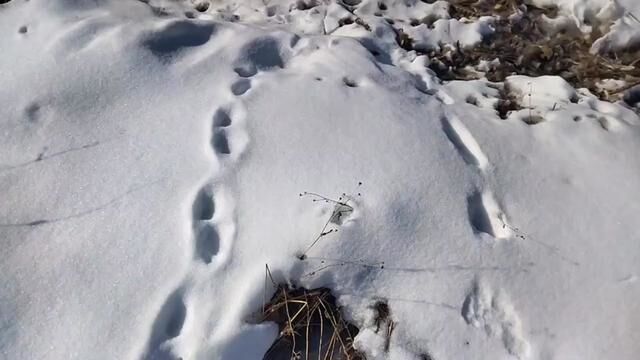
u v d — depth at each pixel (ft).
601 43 6.88
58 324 4.50
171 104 5.66
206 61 6.03
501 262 4.88
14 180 5.13
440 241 4.94
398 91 6.06
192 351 4.43
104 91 5.67
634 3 7.07
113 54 5.88
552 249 4.98
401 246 4.90
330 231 4.86
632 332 4.63
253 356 4.58
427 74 6.45
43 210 4.98
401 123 5.65
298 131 5.49
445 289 4.75
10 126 5.42
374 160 5.32
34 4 6.30
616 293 4.79
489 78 6.67
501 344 4.60
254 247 4.82
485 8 7.36
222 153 5.36
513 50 6.94
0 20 6.20
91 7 6.41
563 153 5.61
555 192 5.32
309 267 4.77
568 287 4.81
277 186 5.13
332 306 4.84
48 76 5.71
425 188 5.19
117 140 5.39
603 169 5.49
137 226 4.91
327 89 5.90
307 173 5.21
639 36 6.83
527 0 7.44
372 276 4.81
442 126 5.76
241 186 5.14
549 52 6.86
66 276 4.68
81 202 5.02
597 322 4.66
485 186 5.32
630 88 6.46
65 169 5.20
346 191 5.11
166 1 7.02
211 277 4.69
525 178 5.39
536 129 5.84
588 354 4.55
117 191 5.09
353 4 7.42
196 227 4.91
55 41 5.96
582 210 5.21
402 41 6.91
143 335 4.47
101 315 4.53
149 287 4.65
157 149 5.34
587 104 6.21
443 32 7.00
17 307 4.55
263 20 7.02
